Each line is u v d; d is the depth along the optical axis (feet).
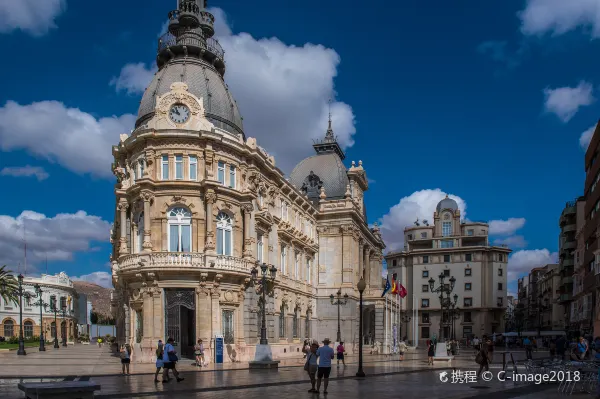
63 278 391.24
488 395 75.56
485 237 412.98
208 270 138.51
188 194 142.82
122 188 151.74
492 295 396.37
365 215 269.85
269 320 169.99
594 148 240.73
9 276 287.28
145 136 143.13
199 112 147.43
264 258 169.27
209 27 173.78
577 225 302.45
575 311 295.28
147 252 138.41
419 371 121.90
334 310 222.28
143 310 139.23
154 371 112.57
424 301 411.13
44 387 57.26
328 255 227.40
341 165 250.57
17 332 341.82
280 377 101.55
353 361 164.35
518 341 354.54
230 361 142.41
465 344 368.27
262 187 170.71
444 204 426.92
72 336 393.29
